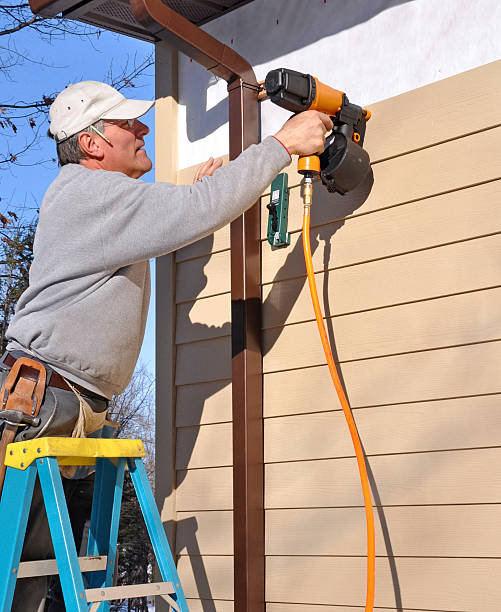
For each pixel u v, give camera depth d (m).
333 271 2.41
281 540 2.41
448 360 2.12
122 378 2.18
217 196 1.96
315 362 2.41
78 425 2.07
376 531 2.20
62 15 2.95
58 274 2.07
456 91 2.18
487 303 2.06
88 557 2.03
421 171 2.23
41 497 2.04
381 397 2.24
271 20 2.72
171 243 1.97
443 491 2.07
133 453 2.05
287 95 2.13
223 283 2.74
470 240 2.11
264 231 2.63
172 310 2.87
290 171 2.57
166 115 3.02
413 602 2.09
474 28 2.18
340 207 2.41
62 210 2.09
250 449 2.46
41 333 2.04
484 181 2.09
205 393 2.74
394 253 2.26
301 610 2.33
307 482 2.38
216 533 2.61
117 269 2.10
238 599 2.40
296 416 2.45
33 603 2.00
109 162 2.28
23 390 2.00
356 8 2.48
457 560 2.02
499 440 1.99
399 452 2.18
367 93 2.40
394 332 2.24
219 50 2.54
